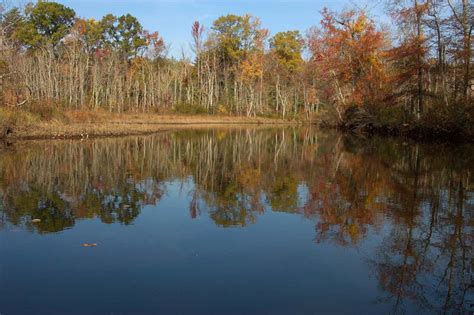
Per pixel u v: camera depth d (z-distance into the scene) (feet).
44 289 16.08
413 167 48.65
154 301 15.17
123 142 79.66
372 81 111.96
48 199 30.99
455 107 75.10
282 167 50.55
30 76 141.49
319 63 135.23
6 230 23.30
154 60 196.75
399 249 20.95
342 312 14.58
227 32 211.82
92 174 42.83
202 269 18.19
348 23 117.60
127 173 44.32
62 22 204.23
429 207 29.32
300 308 14.82
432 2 81.20
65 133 83.41
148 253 20.01
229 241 21.95
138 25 213.46
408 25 88.79
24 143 71.05
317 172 46.34
